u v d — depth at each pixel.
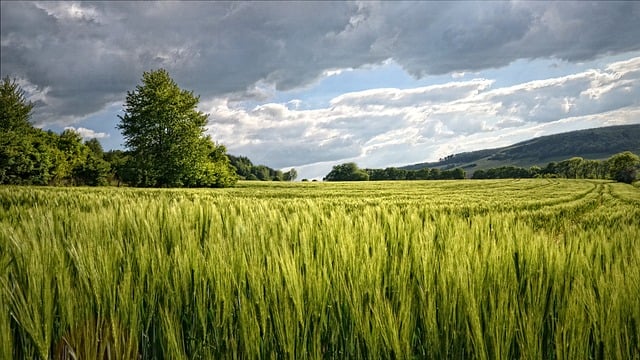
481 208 15.95
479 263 2.27
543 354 1.92
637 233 3.31
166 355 1.94
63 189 22.30
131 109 49.06
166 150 49.56
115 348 1.98
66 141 54.16
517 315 1.90
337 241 2.96
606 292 1.96
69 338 2.00
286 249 2.46
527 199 27.59
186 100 50.72
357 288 2.06
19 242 2.33
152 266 2.34
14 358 1.93
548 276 2.19
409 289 2.18
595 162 121.19
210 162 58.97
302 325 1.91
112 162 54.62
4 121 41.66
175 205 4.59
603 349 1.81
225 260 2.43
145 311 2.19
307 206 6.82
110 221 3.36
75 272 2.38
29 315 1.89
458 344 1.86
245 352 1.92
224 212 4.54
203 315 2.05
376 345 1.82
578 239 2.98
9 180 42.03
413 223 3.63
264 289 2.21
